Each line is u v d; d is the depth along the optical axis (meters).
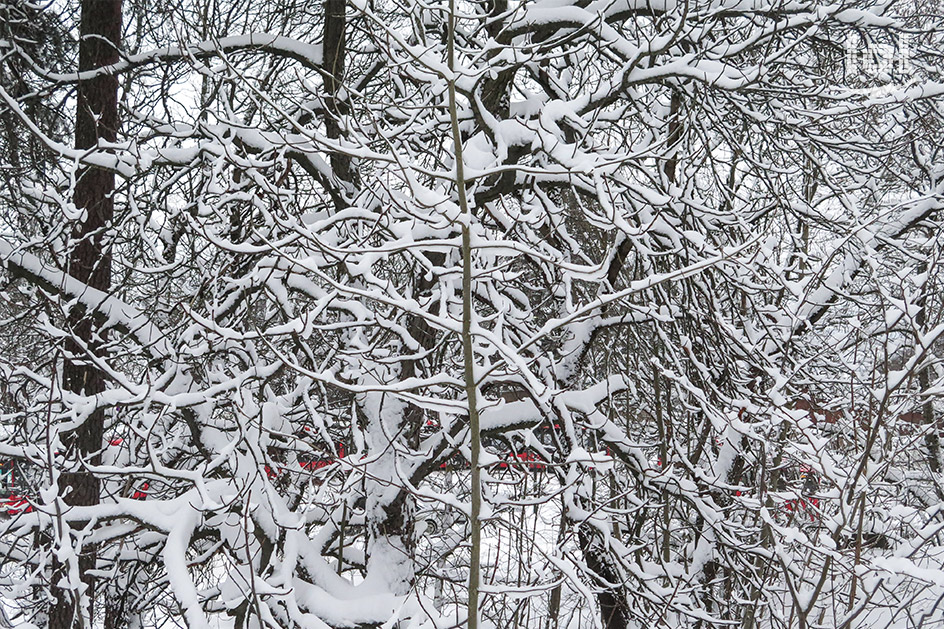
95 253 7.57
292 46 7.04
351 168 6.52
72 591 4.39
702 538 7.64
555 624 7.32
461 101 6.75
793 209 6.82
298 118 7.40
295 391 6.25
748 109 6.63
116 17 7.77
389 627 4.37
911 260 7.18
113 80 7.64
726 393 7.21
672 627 6.79
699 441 7.15
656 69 5.96
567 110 5.54
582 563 5.18
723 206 7.66
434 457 6.32
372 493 6.11
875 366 5.05
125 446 7.20
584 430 6.89
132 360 6.87
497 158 5.65
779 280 5.83
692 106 6.45
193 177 6.93
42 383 5.20
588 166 3.63
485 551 9.98
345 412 7.08
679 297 7.44
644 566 7.34
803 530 6.74
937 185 7.88
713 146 7.55
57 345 5.23
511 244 3.55
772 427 5.82
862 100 6.33
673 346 7.29
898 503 7.11
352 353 5.07
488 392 7.27
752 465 6.64
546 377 6.04
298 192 6.96
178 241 7.15
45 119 8.30
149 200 7.17
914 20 8.26
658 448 7.63
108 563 7.84
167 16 7.57
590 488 6.52
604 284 6.66
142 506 4.92
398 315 5.75
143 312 7.10
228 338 4.71
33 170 7.82
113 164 6.34
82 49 7.67
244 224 6.33
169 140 7.78
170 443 7.57
